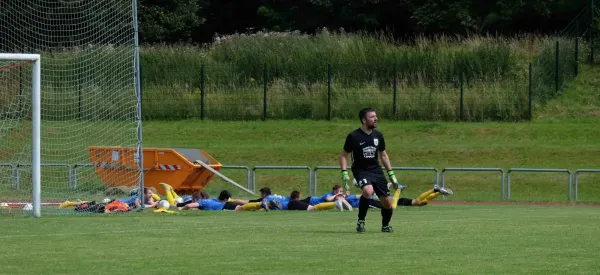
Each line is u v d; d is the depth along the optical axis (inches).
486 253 694.5
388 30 3356.3
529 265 627.8
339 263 638.5
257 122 2539.4
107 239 814.5
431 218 1138.7
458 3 3218.5
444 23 3233.3
